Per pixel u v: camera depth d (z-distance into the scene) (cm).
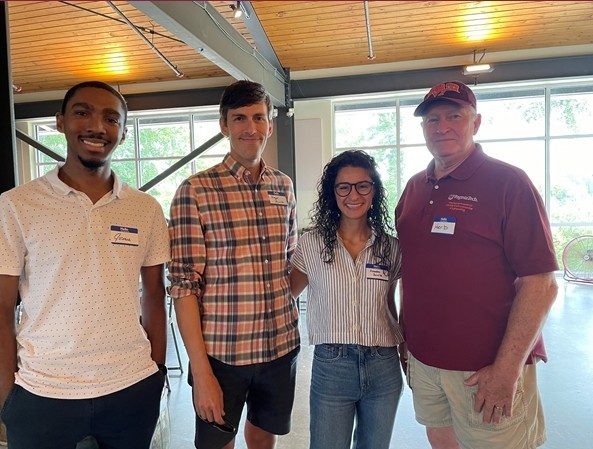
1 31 216
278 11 530
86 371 131
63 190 132
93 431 134
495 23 566
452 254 153
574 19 558
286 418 179
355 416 173
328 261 162
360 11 538
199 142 831
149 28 568
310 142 749
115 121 142
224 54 420
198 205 160
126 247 139
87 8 516
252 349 162
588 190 721
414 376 173
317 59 656
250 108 164
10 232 129
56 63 666
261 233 167
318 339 164
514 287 152
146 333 158
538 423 162
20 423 130
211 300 160
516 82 644
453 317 154
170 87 747
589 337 432
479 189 152
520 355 141
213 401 154
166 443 245
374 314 159
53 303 129
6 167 221
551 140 723
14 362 134
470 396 155
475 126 162
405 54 649
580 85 700
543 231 141
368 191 162
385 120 766
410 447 253
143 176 857
